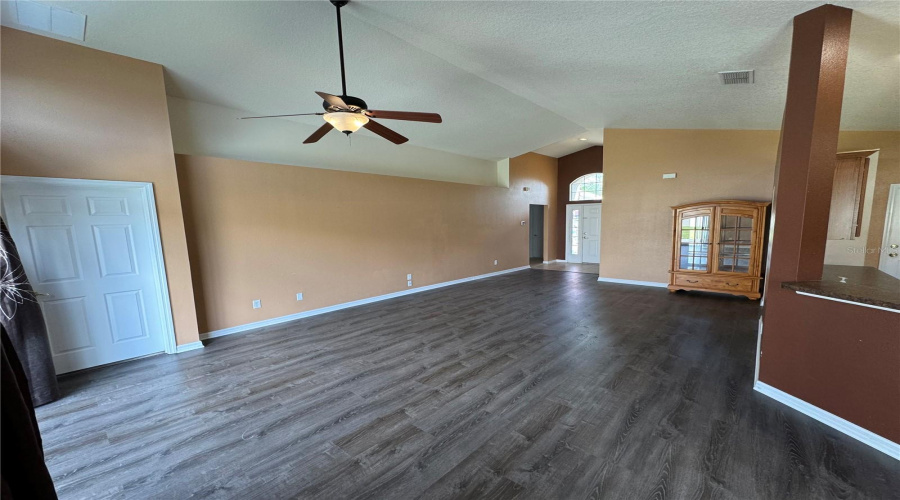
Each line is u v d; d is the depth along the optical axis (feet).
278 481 5.93
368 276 18.19
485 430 7.16
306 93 13.57
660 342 11.71
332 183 16.49
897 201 14.07
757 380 8.48
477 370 9.92
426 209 21.13
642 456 6.27
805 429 6.89
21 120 9.02
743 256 16.98
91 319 10.41
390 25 9.75
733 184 18.19
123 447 6.89
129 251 10.90
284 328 14.15
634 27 8.42
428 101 15.53
